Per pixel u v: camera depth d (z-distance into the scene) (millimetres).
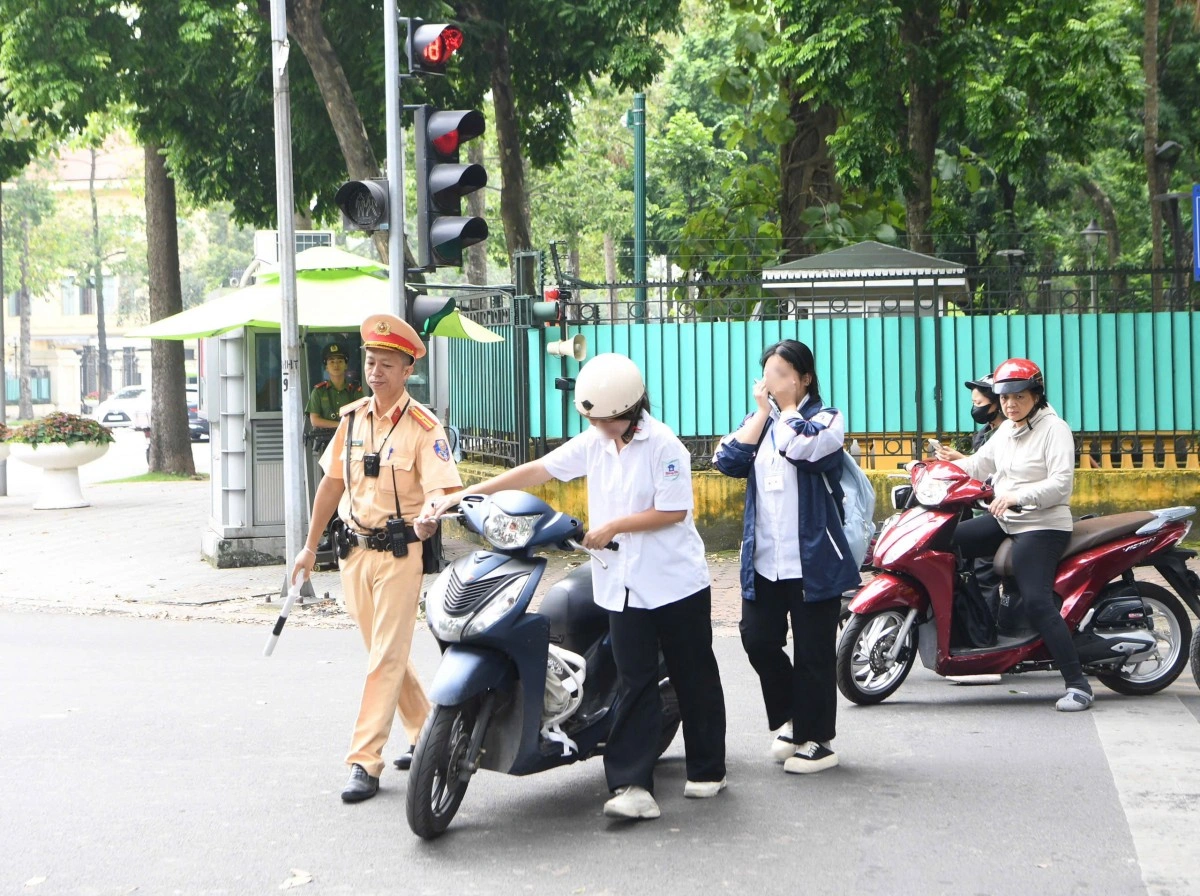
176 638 10852
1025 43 18922
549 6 22469
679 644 5992
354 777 6211
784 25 19078
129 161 80438
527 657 5609
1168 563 8266
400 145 11297
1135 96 21125
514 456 15523
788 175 23219
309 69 21453
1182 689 8570
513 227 24734
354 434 6312
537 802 6176
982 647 8148
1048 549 7945
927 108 20188
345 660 9797
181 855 5449
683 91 44812
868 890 4969
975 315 14953
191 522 18922
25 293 73625
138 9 21203
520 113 26000
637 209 24406
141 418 50625
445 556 14820
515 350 15297
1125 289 15266
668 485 5773
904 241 23062
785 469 6422
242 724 7723
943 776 6496
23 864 5355
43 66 19938
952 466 8078
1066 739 7184
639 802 5797
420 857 5398
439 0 20703
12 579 13867
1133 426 14781
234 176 23406
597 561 5887
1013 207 31625
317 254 15031
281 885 5102
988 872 5148
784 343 6453
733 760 6867
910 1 18703
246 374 14445
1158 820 5766
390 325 6215
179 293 27438
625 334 15219
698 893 4957
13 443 20656
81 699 8445
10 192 70562
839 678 7887
